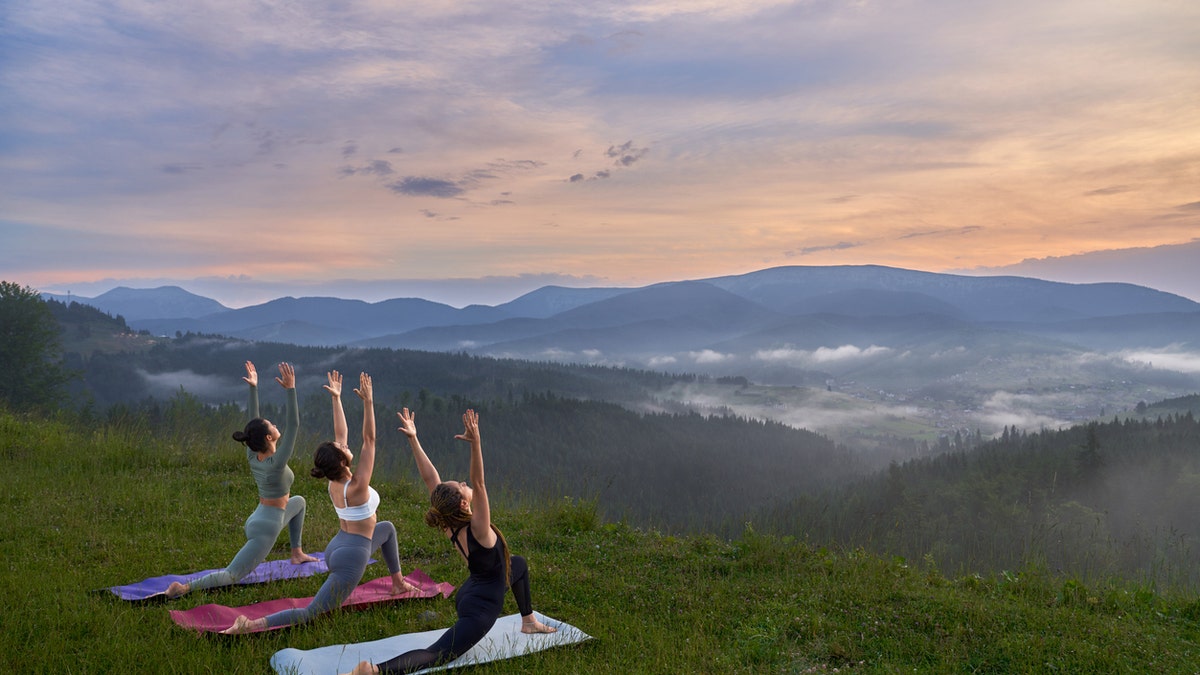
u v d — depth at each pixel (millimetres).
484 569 6047
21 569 7867
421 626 6789
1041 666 6457
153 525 10273
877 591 8430
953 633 7164
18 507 10836
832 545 10781
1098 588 8789
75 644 6031
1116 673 6352
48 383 61250
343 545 6844
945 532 103188
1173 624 7898
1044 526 10125
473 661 5934
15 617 6383
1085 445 164625
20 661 5578
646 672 6043
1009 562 9664
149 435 17047
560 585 8492
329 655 5918
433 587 7867
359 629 6668
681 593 8297
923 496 149750
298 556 8461
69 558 8539
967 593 8594
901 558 10094
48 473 13164
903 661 6629
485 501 5961
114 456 14719
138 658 5777
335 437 7141
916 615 7590
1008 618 7582
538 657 6188
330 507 11789
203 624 6473
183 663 5684
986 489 144000
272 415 109875
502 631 6715
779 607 7883
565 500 12227
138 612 6820
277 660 5797
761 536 10641
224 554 9039
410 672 5598
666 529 11828
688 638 6926
